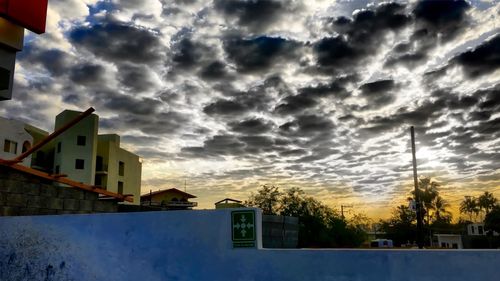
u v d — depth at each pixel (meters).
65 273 6.09
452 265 4.31
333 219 28.12
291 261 4.87
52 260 6.21
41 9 12.05
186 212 5.49
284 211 27.56
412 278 4.42
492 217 63.00
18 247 6.54
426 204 66.75
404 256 4.48
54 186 9.43
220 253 5.21
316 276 4.76
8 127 39.22
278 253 4.94
